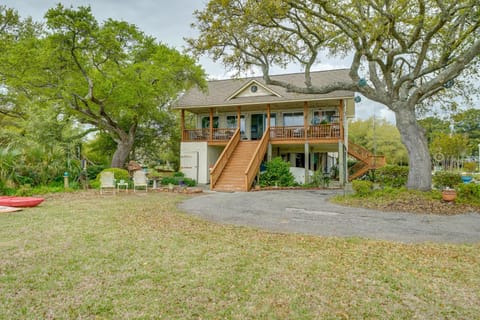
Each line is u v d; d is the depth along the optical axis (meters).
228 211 8.96
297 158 23.53
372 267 4.27
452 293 3.48
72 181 15.12
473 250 5.10
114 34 15.71
